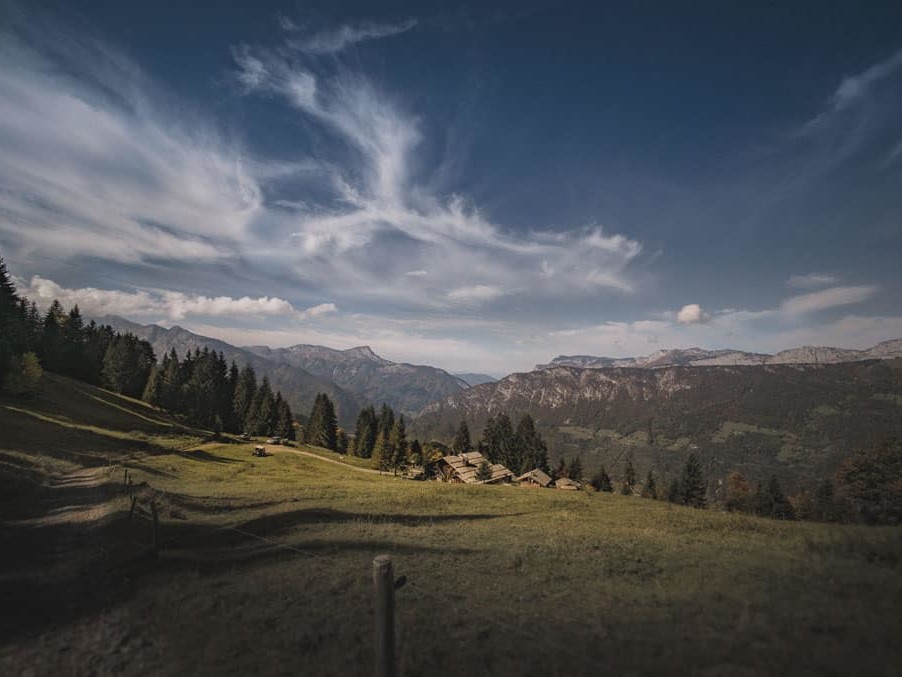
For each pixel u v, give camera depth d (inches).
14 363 2748.5
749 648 340.2
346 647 382.6
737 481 4224.9
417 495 1615.4
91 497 1152.2
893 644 334.0
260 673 347.3
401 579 266.4
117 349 4734.3
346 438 6072.8
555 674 315.0
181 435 3607.3
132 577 597.0
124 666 377.1
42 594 541.0
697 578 551.5
